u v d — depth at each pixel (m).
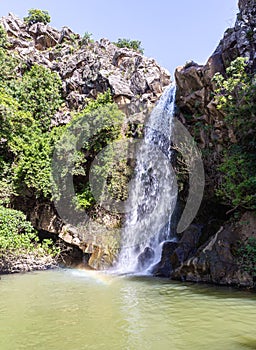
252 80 8.48
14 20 21.45
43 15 22.23
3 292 7.21
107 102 14.77
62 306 5.88
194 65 11.26
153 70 16.19
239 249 7.75
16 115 14.09
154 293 6.91
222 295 6.60
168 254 10.05
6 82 16.70
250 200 7.86
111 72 16.45
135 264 11.16
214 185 9.68
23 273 10.18
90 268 11.23
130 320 4.98
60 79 17.81
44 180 12.40
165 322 4.87
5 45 19.39
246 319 5.00
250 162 8.04
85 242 11.78
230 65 9.45
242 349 3.84
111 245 11.60
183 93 11.59
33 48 19.81
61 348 3.89
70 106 16.92
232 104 8.67
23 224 11.30
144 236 12.26
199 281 8.12
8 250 10.53
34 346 3.96
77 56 18.28
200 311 5.45
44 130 15.99
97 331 4.49
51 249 11.98
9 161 13.76
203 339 4.16
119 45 20.92
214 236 8.44
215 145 9.80
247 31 9.73
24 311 5.55
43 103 16.45
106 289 7.46
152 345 3.96
